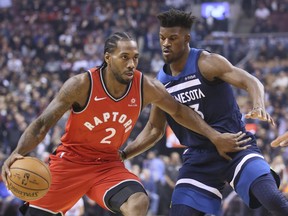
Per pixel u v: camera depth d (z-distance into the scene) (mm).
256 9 23734
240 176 5340
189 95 5570
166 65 5719
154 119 5949
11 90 19109
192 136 5664
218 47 19031
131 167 13414
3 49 22016
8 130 15234
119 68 5102
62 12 24562
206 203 5551
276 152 12609
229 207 10906
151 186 12742
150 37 20609
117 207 5250
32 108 16672
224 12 22484
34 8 24953
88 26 23016
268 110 15445
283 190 11031
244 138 5551
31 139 5168
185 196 5570
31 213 5562
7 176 5141
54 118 5164
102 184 5391
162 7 23422
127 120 5340
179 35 5473
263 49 18891
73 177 5480
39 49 21859
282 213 4980
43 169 5152
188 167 5676
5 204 12266
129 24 22328
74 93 5133
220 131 5500
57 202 5523
